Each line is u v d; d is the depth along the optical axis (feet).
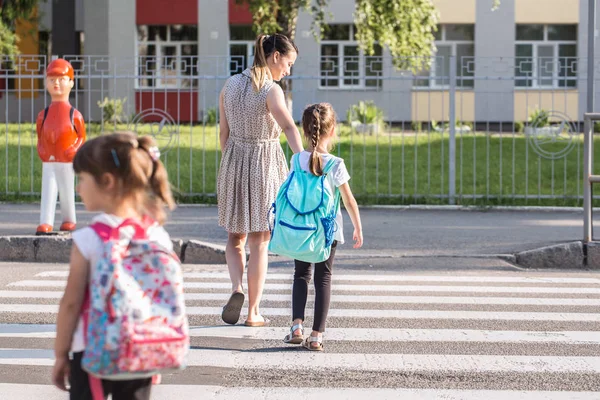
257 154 24.99
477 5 111.86
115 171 12.28
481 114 111.75
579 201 54.70
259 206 24.97
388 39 84.94
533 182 62.23
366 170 65.16
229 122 25.21
